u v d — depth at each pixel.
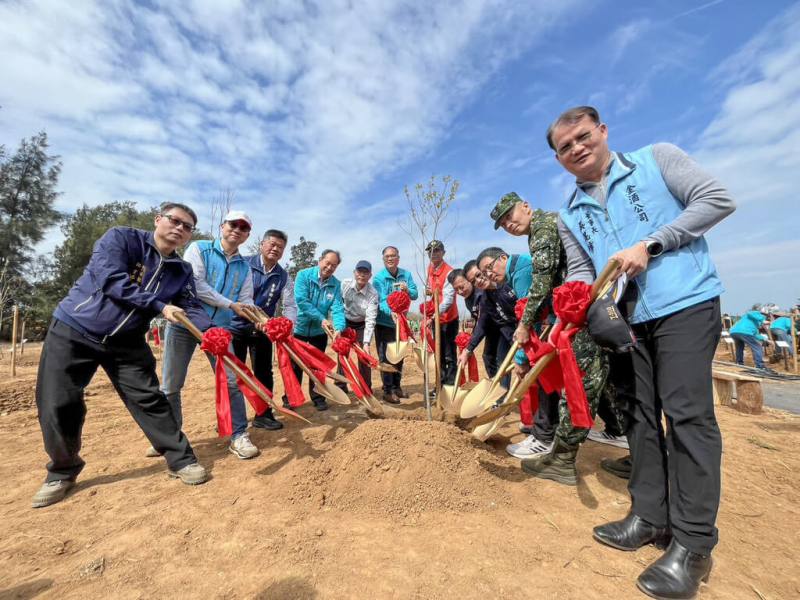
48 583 1.60
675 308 1.68
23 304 23.05
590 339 2.40
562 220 2.26
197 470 2.60
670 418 1.69
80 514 2.20
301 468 2.64
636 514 1.90
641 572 1.67
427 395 3.13
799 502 2.35
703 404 1.64
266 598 1.49
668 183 1.78
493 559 1.71
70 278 27.55
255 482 2.58
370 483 2.30
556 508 2.23
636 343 1.81
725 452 3.19
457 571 1.63
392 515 2.12
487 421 2.83
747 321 9.49
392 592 1.51
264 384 3.78
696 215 1.63
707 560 1.58
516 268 3.49
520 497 2.34
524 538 1.90
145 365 2.65
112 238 2.55
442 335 5.50
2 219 26.30
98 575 1.65
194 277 3.18
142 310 2.53
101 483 2.64
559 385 2.29
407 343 4.11
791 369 10.11
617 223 1.90
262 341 3.75
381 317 4.95
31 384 6.32
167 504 2.29
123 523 2.08
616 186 1.92
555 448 2.58
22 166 27.06
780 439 3.56
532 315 2.62
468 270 4.27
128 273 2.62
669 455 1.73
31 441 3.67
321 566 1.67
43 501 2.32
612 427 3.02
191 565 1.71
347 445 2.63
